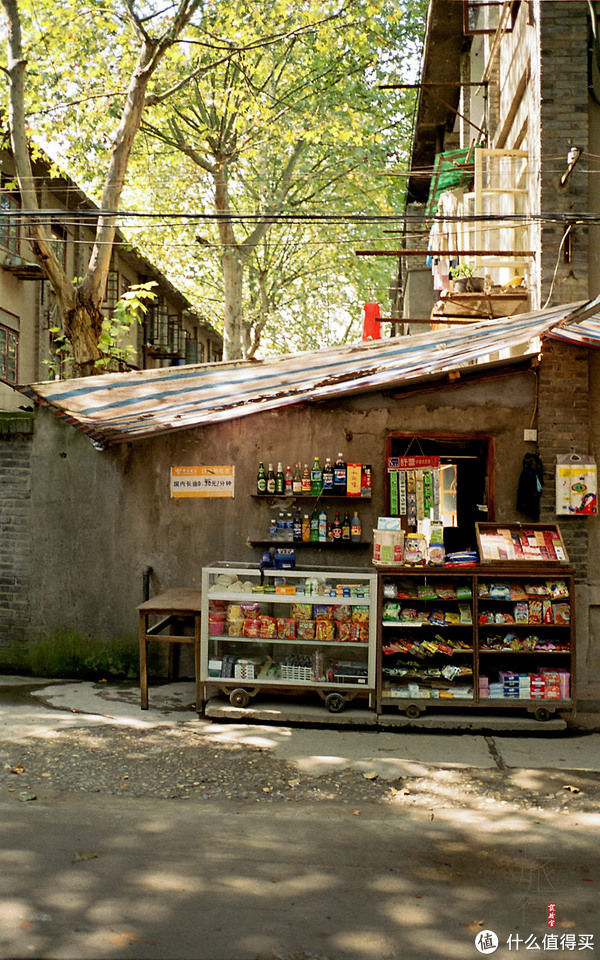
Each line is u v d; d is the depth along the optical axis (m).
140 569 9.68
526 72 10.77
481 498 9.83
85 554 9.76
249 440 9.56
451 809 6.14
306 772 6.86
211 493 9.60
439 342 8.02
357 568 8.62
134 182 22.73
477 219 8.41
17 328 19.88
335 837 5.58
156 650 9.74
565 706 8.04
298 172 24.55
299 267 28.09
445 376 9.23
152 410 8.84
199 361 38.28
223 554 9.58
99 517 9.74
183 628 9.70
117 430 9.47
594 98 9.59
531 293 10.04
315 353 8.40
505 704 8.05
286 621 8.29
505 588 8.20
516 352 11.04
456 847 5.45
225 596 8.27
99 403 8.66
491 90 13.47
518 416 9.23
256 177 24.02
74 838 5.43
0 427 9.84
